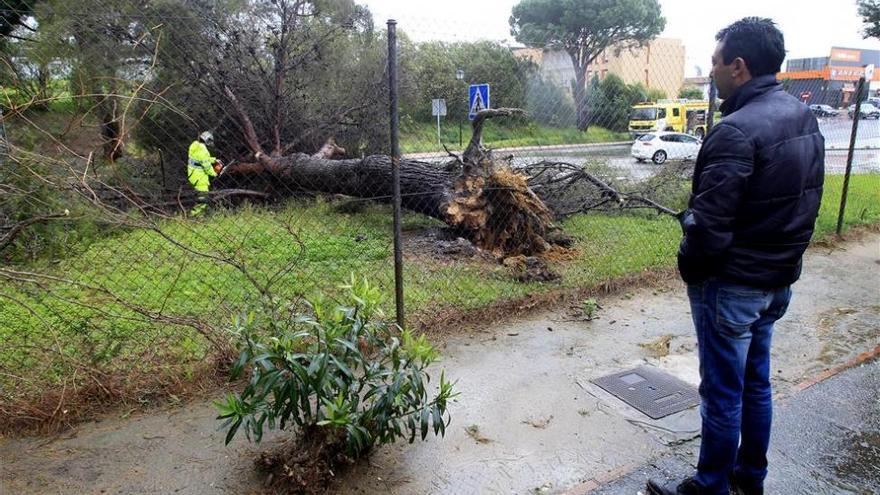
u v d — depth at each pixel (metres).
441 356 4.05
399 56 7.72
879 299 5.40
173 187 7.39
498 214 6.68
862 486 2.74
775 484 2.75
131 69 4.77
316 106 10.41
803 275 6.12
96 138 3.84
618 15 32.09
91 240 3.96
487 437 3.07
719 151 2.18
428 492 2.61
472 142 6.76
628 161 10.13
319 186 8.67
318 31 10.73
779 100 2.25
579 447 3.01
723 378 2.41
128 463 2.78
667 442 3.08
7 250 3.32
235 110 8.95
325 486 2.61
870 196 9.87
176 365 3.60
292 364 2.43
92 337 3.77
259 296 4.69
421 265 6.01
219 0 8.88
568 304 5.12
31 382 3.18
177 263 4.92
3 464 2.75
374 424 2.67
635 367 3.96
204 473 2.71
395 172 3.85
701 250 2.26
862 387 3.72
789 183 2.19
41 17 4.16
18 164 3.05
